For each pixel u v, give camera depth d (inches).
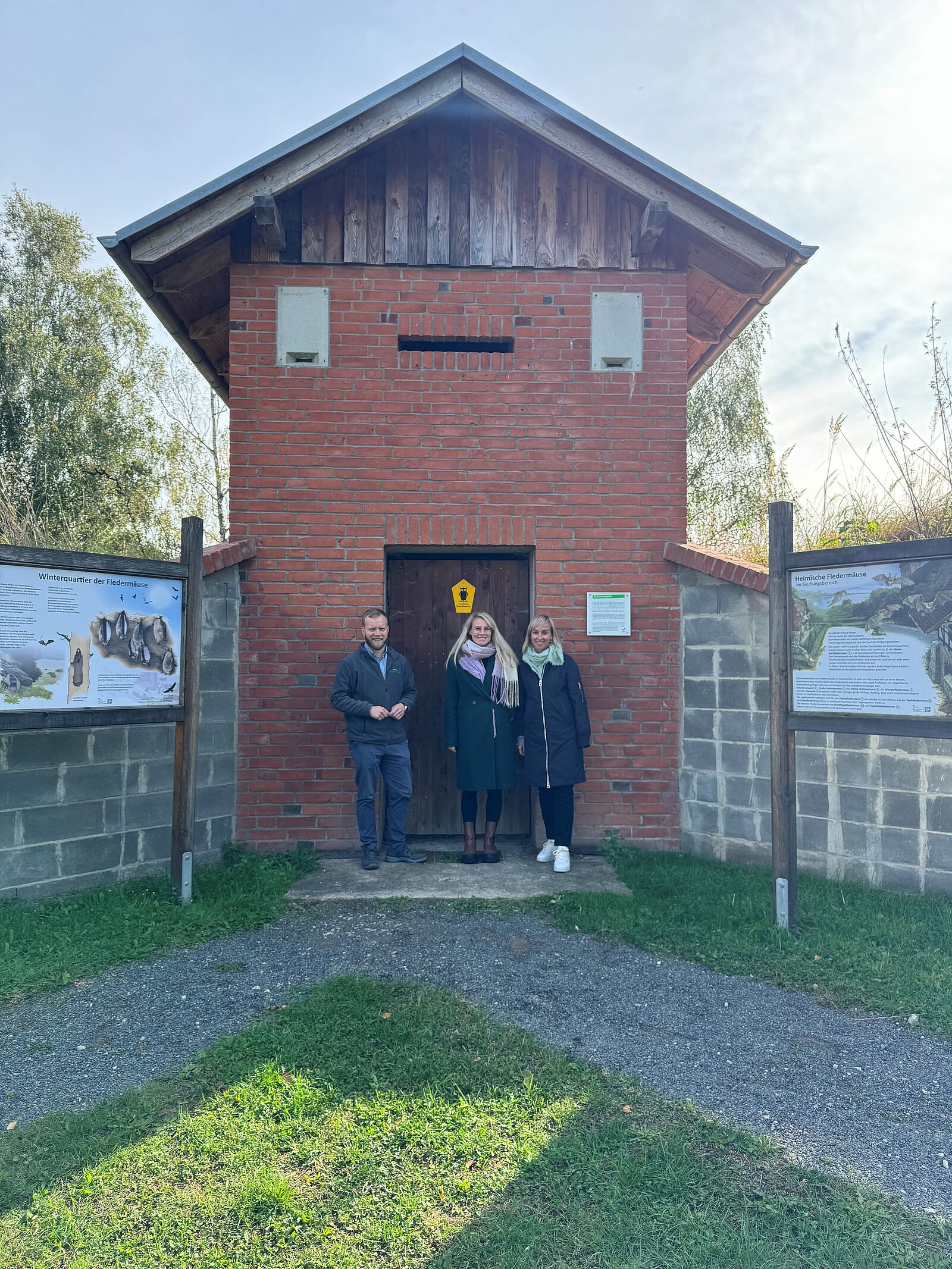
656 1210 90.7
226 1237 87.1
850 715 165.3
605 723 249.0
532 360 252.8
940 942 165.3
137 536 922.1
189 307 282.8
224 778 237.6
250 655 243.8
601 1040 130.8
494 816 237.9
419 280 251.9
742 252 245.3
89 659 179.8
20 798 189.6
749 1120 109.0
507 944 171.2
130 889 200.2
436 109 252.2
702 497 864.9
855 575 165.5
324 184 252.1
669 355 255.4
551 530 251.0
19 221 1189.1
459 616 270.8
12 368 1085.1
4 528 382.9
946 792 192.9
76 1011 140.6
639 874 218.2
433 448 249.9
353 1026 131.8
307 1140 102.7
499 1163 98.9
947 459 269.4
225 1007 142.1
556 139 240.7
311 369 248.7
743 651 232.7
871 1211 90.8
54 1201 92.1
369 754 228.4
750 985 152.0
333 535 247.3
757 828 228.4
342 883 212.5
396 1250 85.4
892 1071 122.0
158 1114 109.5
